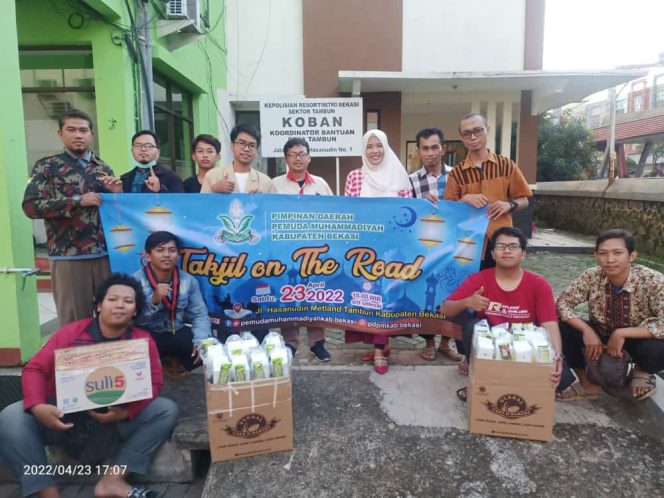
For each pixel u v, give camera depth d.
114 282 2.40
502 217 3.35
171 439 2.52
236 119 10.09
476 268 3.28
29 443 2.23
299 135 6.97
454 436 2.59
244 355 2.45
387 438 2.57
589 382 2.96
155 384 2.47
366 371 3.38
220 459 2.40
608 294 2.88
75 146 2.98
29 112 5.88
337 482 2.28
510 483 2.26
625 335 2.72
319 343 3.60
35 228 6.12
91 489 2.49
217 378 2.35
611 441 2.53
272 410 2.43
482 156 3.37
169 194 3.10
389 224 3.29
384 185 3.67
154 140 3.66
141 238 3.09
